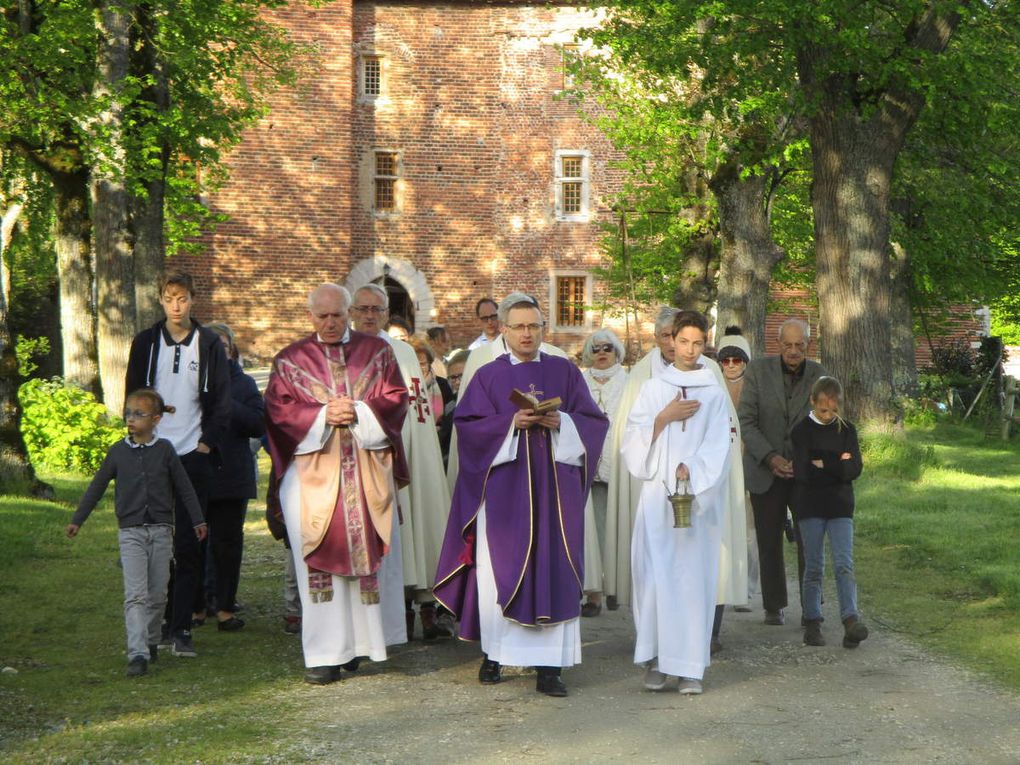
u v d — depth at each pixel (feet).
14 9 54.13
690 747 17.08
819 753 16.79
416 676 21.77
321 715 18.88
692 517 20.59
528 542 20.51
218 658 22.90
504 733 17.81
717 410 21.20
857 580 30.96
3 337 42.32
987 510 41.63
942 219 74.08
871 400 57.26
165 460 21.79
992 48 57.06
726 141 64.34
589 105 118.83
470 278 119.96
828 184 58.08
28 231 85.30
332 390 22.00
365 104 118.01
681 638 20.26
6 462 41.93
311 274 114.93
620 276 92.89
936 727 18.16
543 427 21.30
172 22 56.80
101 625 25.48
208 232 111.86
